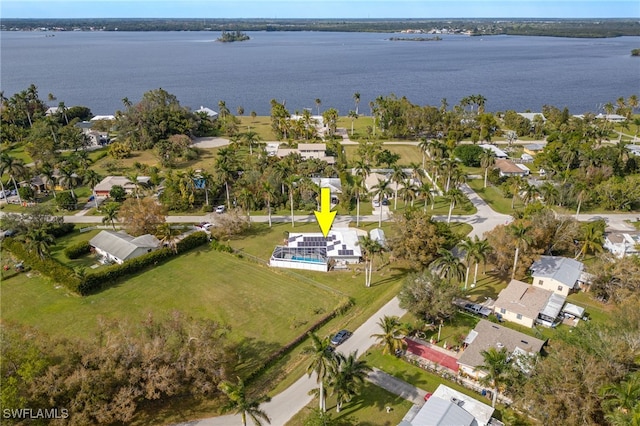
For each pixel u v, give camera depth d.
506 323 63.00
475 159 134.62
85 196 113.56
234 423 46.94
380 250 71.56
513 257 72.00
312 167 122.56
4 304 67.12
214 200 110.50
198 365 47.88
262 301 68.88
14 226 86.00
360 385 51.84
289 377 53.47
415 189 92.38
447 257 62.34
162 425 46.78
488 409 46.38
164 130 153.12
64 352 45.47
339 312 65.75
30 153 130.38
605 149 121.00
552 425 40.53
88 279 70.12
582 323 55.12
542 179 118.81
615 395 40.03
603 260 68.81
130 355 46.56
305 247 81.44
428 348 58.19
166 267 79.00
